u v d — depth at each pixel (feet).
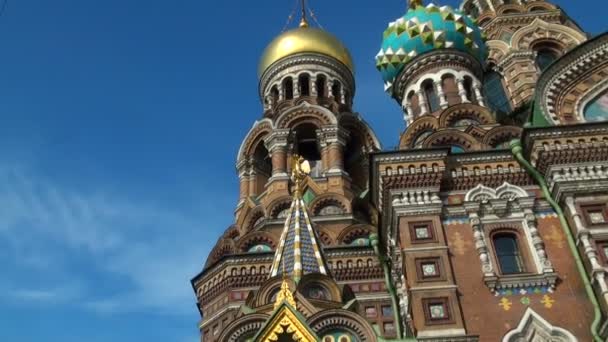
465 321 56.75
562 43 111.45
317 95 118.52
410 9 102.42
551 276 58.90
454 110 84.69
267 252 88.58
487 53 100.63
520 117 93.35
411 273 59.98
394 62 96.27
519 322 56.49
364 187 110.01
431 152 67.56
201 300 89.86
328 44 125.59
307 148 117.50
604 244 58.90
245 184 109.60
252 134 114.21
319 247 73.00
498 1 122.21
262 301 67.05
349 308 62.44
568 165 64.18
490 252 61.67
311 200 99.40
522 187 66.23
